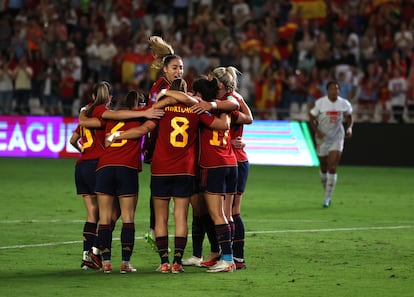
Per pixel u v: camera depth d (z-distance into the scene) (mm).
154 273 30578
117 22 93688
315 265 32406
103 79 88562
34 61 86812
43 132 84375
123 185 30312
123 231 30500
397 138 80250
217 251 32312
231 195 31438
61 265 32031
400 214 48875
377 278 29844
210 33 90688
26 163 78625
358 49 89250
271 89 84375
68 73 86625
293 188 62719
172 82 30656
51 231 40500
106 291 27234
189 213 48094
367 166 81062
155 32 88625
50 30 90500
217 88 31047
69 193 56906
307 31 88938
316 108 53375
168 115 30312
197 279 29422
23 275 29922
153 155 30594
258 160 82875
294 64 88250
